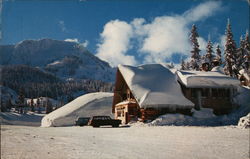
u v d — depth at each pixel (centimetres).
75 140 1457
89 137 1634
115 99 4384
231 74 6012
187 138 1420
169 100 3425
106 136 1683
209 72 4316
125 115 3653
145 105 3325
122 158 880
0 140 1475
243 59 6425
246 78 4994
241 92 3938
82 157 908
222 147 1082
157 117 3353
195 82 3712
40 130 2430
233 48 6150
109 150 1059
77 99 6412
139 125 3123
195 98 3744
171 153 963
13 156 941
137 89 3547
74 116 5378
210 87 3725
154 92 3503
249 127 2017
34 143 1330
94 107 5738
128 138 1523
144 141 1345
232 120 3247
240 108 3719
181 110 3538
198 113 3512
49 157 915
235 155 911
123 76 3850
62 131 2259
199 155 917
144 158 876
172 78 3853
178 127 2317
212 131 1772
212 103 3750
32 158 900
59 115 5428
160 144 1212
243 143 1179
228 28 6206
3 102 13762
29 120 10706
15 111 13125
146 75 3819
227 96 3838
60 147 1168
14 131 2241
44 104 17650
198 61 6322
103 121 3148
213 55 6675
